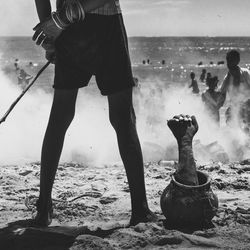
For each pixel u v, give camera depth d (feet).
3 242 10.21
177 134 11.17
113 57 10.80
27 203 13.30
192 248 9.56
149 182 16.88
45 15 11.12
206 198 10.68
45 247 10.02
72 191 15.37
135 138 11.23
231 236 10.13
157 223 11.05
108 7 10.75
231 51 32.50
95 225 11.32
